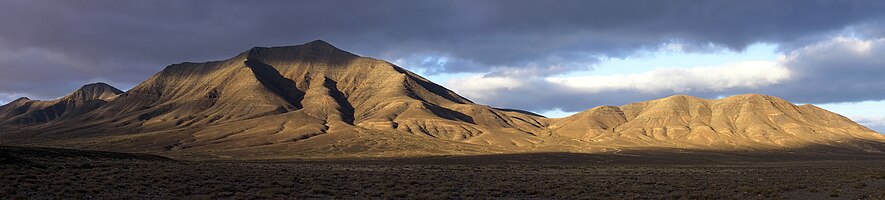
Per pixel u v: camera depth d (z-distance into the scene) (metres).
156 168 58.38
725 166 131.50
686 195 48.47
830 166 128.00
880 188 50.69
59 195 40.28
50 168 52.50
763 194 48.53
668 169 102.19
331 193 47.88
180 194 43.84
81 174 50.44
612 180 65.50
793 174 77.75
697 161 179.25
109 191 43.47
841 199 45.66
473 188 53.75
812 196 47.59
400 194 47.47
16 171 48.00
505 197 48.56
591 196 48.41
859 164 149.25
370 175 63.94
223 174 56.38
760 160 195.50
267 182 52.09
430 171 77.12
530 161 160.25
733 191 51.00
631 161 172.00
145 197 42.00
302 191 48.25
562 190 52.91
